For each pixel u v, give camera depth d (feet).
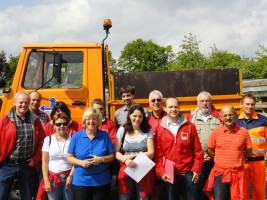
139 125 10.59
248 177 11.69
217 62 91.30
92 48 14.42
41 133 11.30
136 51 151.23
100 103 11.53
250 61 72.54
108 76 14.47
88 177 9.68
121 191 10.48
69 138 10.71
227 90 13.91
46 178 10.22
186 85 13.96
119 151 10.98
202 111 12.18
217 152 10.90
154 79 14.01
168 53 156.66
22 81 13.93
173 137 10.55
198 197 11.25
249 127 12.08
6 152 10.36
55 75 13.01
